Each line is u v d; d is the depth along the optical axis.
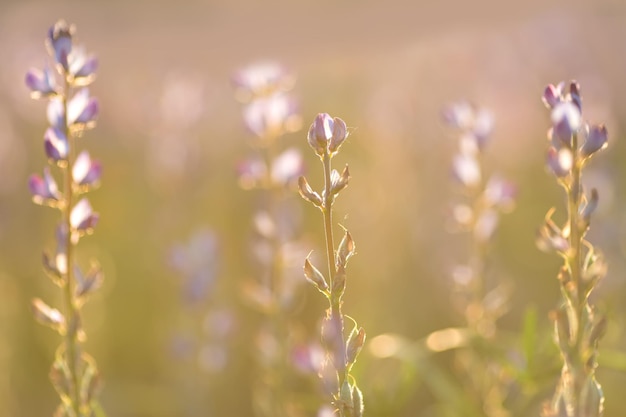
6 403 5.44
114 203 8.05
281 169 4.35
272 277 4.39
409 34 15.63
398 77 9.59
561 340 2.18
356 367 3.89
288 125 4.34
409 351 4.00
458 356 4.27
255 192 7.02
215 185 7.49
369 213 6.81
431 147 7.20
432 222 6.68
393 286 6.34
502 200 4.21
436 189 6.85
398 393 3.89
